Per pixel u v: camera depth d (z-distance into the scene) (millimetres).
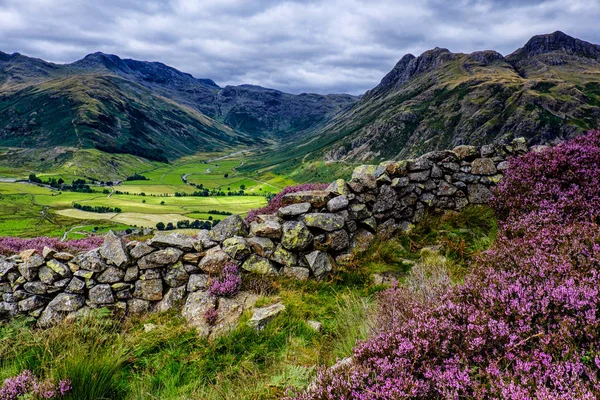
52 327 6949
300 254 8648
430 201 10586
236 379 5504
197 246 8211
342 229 9094
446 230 9852
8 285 7578
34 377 5469
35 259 7750
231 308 7254
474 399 2951
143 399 5211
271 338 6398
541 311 3555
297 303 7371
